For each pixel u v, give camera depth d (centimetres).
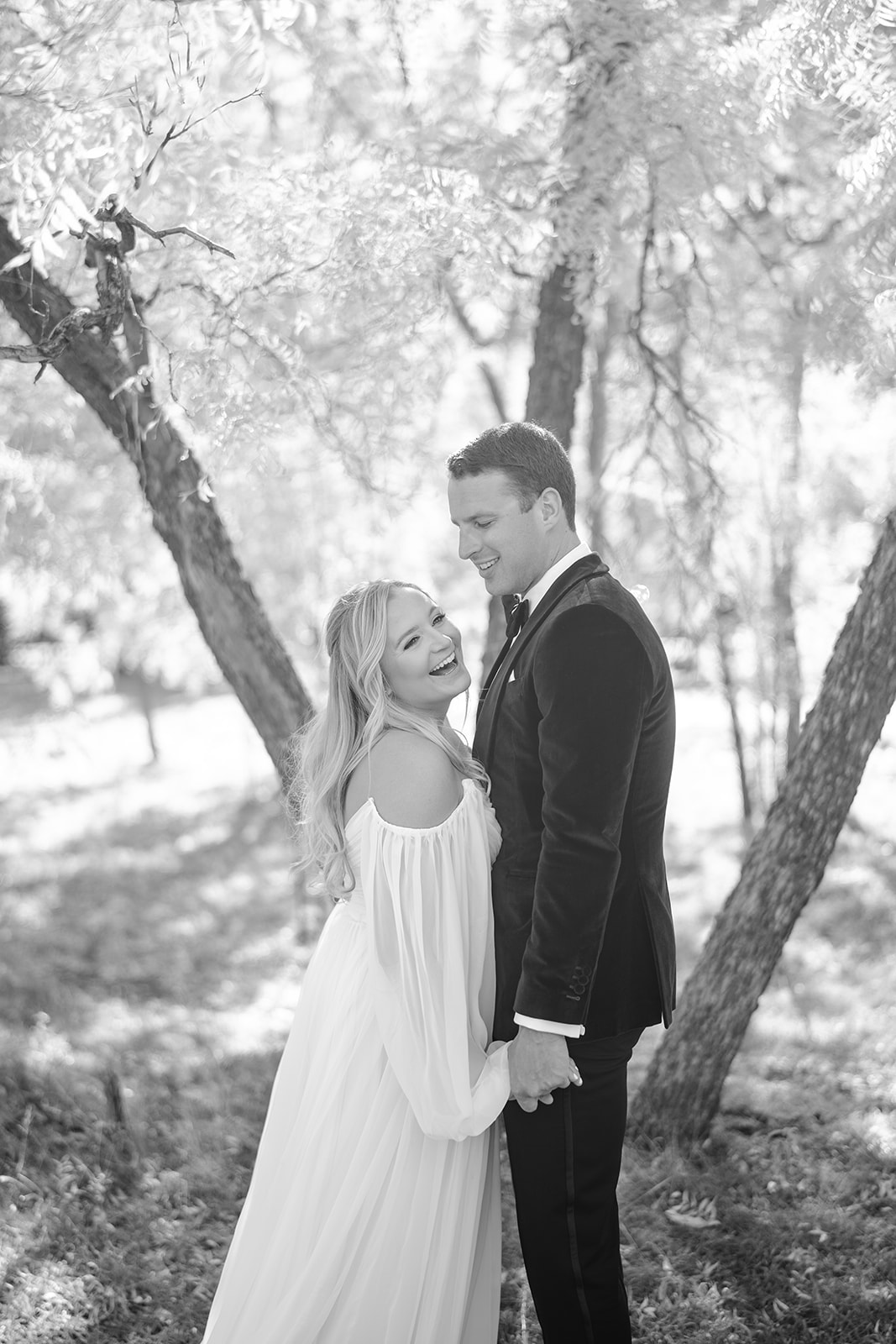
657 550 617
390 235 335
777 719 855
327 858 264
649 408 523
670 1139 395
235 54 326
